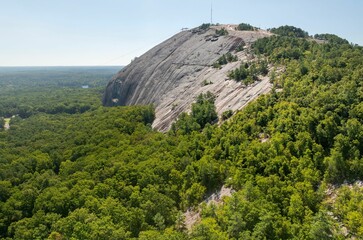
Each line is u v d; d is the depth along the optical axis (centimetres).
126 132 10769
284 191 4262
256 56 11375
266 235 3688
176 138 8094
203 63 13912
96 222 4750
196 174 5881
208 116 8188
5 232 6500
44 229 5669
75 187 6612
